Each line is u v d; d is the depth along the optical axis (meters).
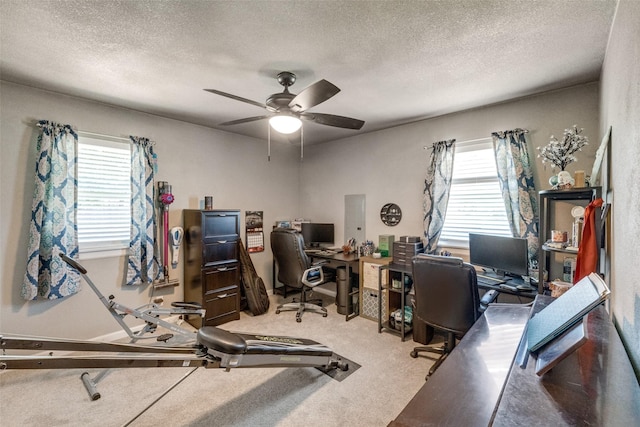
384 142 4.16
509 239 2.74
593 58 2.16
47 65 2.27
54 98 2.81
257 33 1.85
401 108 3.27
